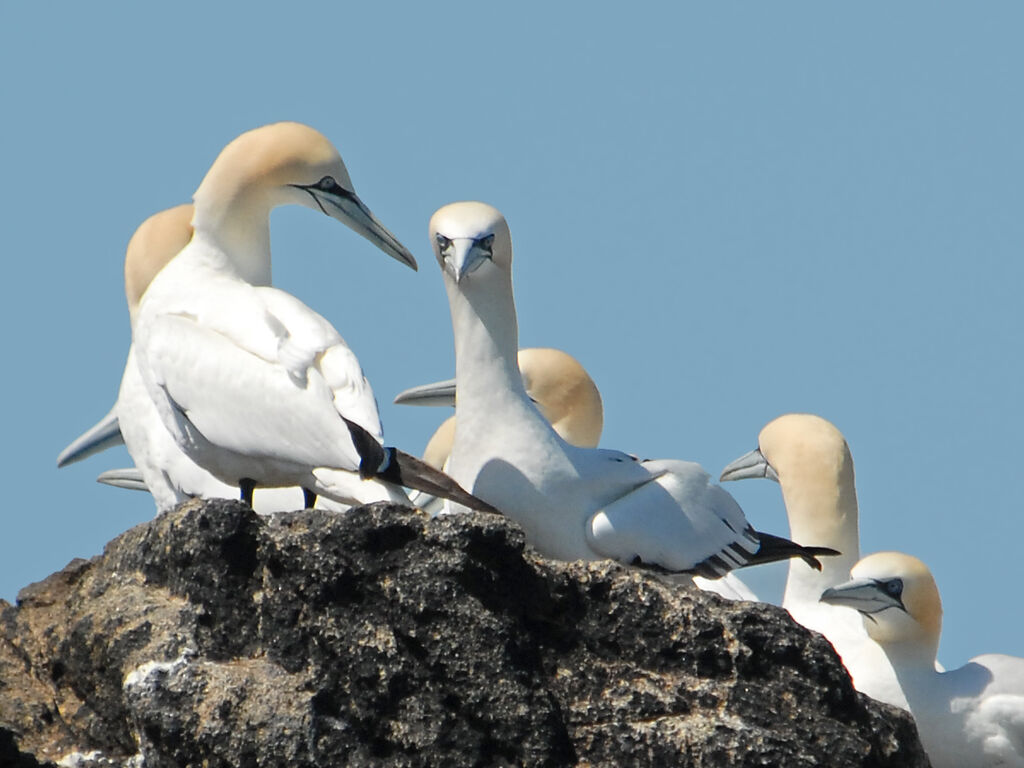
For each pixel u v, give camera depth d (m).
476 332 18.66
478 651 14.95
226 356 18.39
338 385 18.11
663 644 15.38
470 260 18.23
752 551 19.27
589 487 18.64
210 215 20.59
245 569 15.45
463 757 14.86
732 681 15.35
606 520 18.50
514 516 18.45
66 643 16.14
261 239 20.84
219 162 20.77
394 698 14.95
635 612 15.43
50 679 16.41
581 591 15.48
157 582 15.93
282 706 14.89
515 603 15.31
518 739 14.87
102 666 15.77
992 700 20.36
